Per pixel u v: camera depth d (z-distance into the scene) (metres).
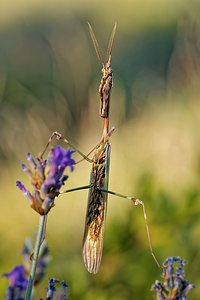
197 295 0.31
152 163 0.50
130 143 0.58
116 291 0.32
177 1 0.91
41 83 0.76
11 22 1.02
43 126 0.66
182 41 0.63
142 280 0.33
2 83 0.75
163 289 0.23
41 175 0.23
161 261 0.33
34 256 0.22
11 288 0.19
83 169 0.58
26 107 0.69
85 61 0.77
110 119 0.66
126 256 0.34
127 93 0.72
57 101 0.70
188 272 0.32
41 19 0.97
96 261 0.27
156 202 0.36
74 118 0.70
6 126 0.66
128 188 0.47
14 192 0.58
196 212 0.35
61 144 0.66
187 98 0.62
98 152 0.28
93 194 0.28
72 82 0.73
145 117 0.64
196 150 0.47
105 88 0.28
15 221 0.50
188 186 0.38
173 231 0.34
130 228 0.35
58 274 0.33
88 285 0.33
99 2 1.04
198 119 0.56
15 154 0.63
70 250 0.39
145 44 0.88
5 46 0.89
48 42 0.84
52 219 0.47
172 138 0.53
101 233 0.27
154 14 0.96
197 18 0.60
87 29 0.93
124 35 0.93
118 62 0.85
